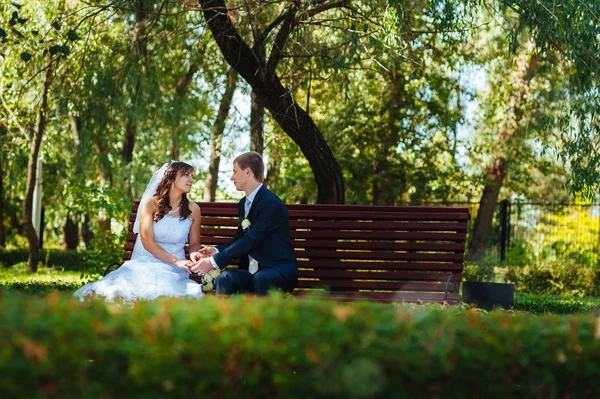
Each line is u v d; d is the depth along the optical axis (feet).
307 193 65.36
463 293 20.43
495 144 62.75
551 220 58.34
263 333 8.61
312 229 21.56
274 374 8.82
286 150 50.08
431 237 21.16
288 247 18.65
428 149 63.26
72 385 8.38
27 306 9.25
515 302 27.50
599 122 29.55
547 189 77.10
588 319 9.67
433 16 27.17
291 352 8.59
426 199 65.82
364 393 8.66
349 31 27.63
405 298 19.77
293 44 31.53
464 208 21.12
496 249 63.00
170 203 18.79
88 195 39.70
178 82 59.06
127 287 17.35
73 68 44.37
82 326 8.46
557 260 52.42
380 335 8.84
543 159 64.69
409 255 21.11
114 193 40.19
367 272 21.16
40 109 45.96
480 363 8.97
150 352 8.40
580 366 9.06
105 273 18.40
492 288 20.17
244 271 18.24
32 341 8.17
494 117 63.16
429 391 9.06
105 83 42.70
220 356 8.68
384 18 24.66
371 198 66.39
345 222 21.44
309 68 31.19
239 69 30.27
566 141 30.91
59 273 50.85
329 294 19.95
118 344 8.46
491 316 9.98
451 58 57.41
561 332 9.16
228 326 8.67
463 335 9.14
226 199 82.64
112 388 8.68
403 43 25.39
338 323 8.91
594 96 28.37
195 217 19.11
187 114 55.93
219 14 28.94
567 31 26.66
